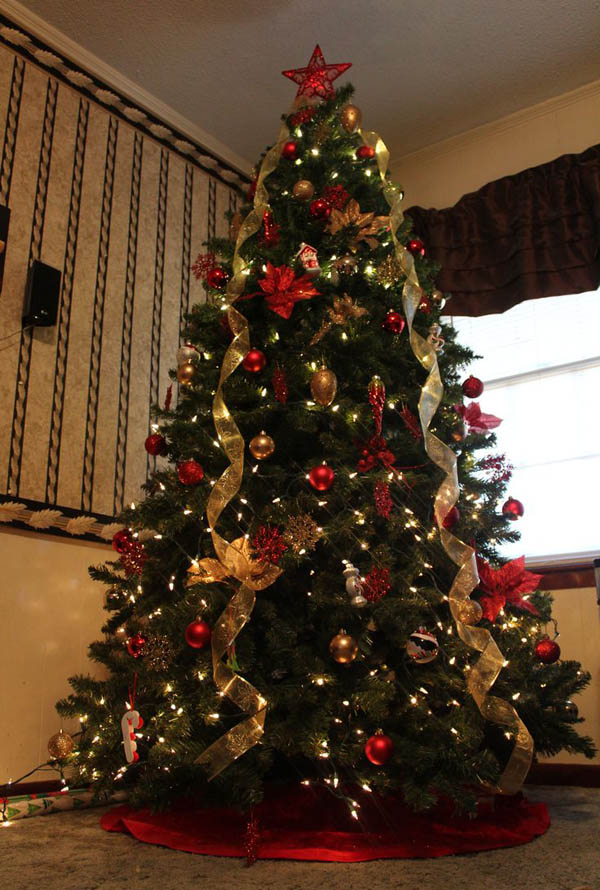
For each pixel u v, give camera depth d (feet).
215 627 5.38
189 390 6.79
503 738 6.05
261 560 5.47
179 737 5.23
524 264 10.03
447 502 6.02
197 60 10.05
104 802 7.15
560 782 8.25
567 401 10.21
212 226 11.39
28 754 7.70
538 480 10.16
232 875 4.50
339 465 6.07
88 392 9.19
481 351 10.94
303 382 6.14
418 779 5.22
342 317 6.35
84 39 9.69
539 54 10.06
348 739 5.32
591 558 9.49
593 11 9.35
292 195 7.16
